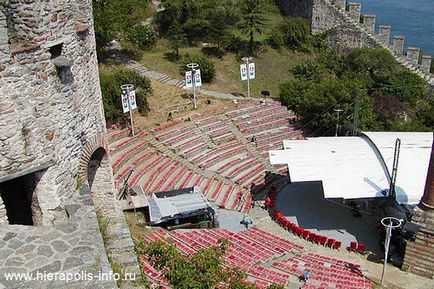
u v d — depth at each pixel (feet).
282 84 172.35
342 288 86.43
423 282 93.56
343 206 121.19
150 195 109.70
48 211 55.93
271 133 151.53
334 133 155.22
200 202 105.29
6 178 50.88
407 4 346.13
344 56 204.64
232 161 135.33
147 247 53.72
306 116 158.81
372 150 118.11
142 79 148.66
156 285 61.98
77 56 57.88
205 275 49.14
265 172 135.33
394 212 102.37
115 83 139.33
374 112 166.50
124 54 179.11
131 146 128.88
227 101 163.32
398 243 102.22
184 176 123.44
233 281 52.31
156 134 137.49
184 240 94.79
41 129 52.75
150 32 188.44
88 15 60.18
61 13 53.62
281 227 112.16
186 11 201.87
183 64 179.93
